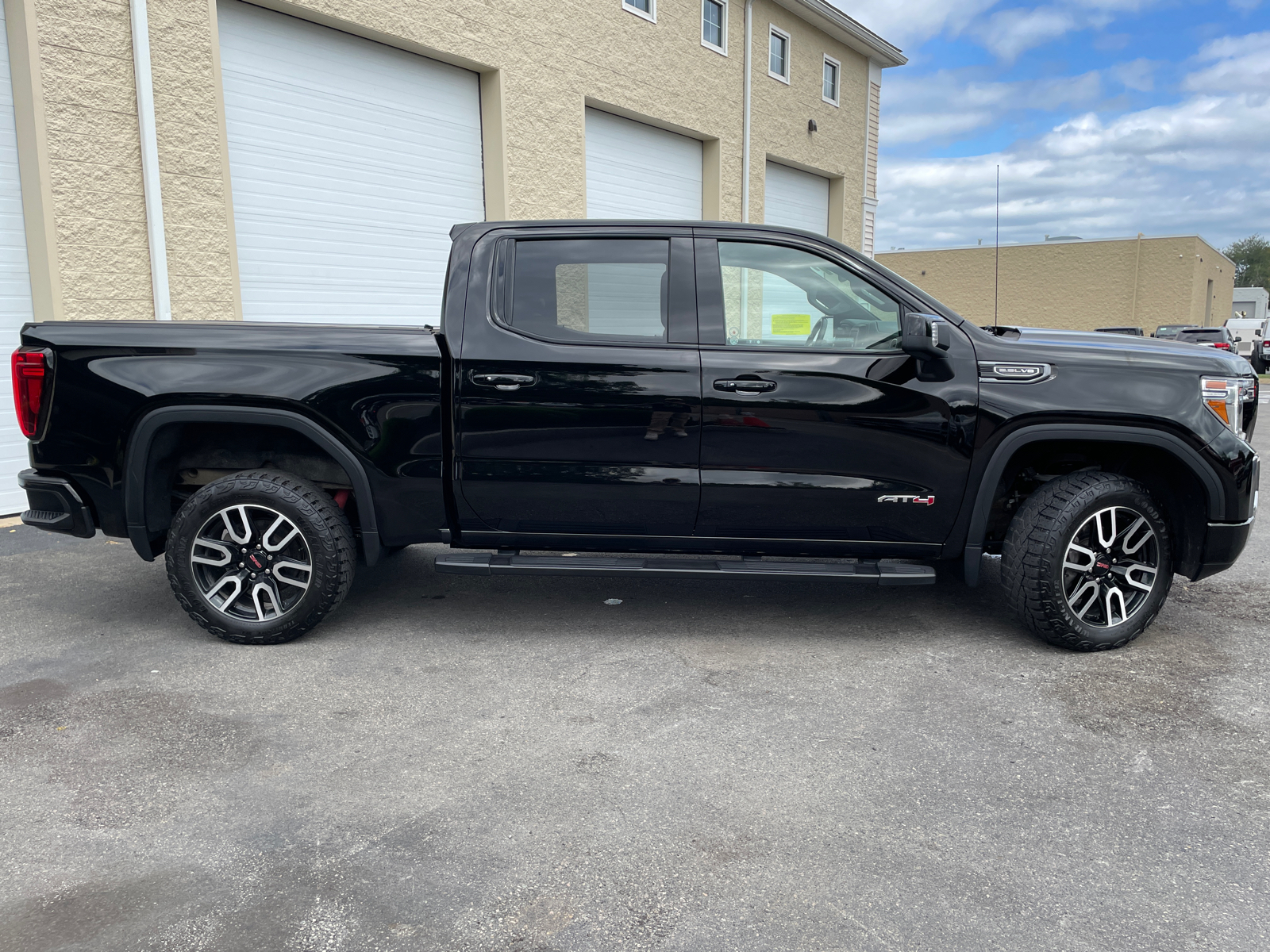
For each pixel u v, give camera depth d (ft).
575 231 12.38
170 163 22.03
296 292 26.27
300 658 12.04
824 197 55.31
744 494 12.00
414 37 27.73
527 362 11.93
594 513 12.30
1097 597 12.09
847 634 13.12
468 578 16.22
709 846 7.58
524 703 10.60
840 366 11.81
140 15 20.99
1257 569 16.85
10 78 19.77
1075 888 7.01
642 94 37.93
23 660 11.93
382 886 7.02
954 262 128.77
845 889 7.00
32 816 8.03
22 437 20.76
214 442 13.03
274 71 24.95
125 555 17.61
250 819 8.01
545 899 6.86
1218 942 6.37
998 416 11.73
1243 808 8.23
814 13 48.19
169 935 6.43
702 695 10.84
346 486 13.14
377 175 28.22
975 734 9.77
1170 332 85.05
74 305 20.70
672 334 12.05
